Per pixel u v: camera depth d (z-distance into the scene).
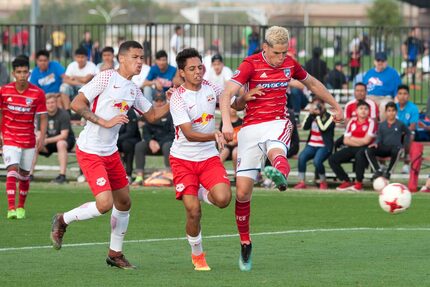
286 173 17.47
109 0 125.38
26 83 25.75
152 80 38.31
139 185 33.47
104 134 18.25
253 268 18.52
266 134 18.19
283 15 113.75
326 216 27.02
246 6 117.75
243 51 64.31
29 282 16.80
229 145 32.81
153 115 18.75
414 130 33.59
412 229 24.44
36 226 24.69
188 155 17.98
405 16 121.44
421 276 17.44
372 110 32.62
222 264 19.11
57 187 33.03
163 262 19.34
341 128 43.81
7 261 19.38
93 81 18.25
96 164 18.14
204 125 18.08
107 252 20.59
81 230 23.91
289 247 21.47
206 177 17.95
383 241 22.38
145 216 26.72
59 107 34.19
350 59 47.12
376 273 17.73
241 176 18.30
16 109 25.73
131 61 18.30
